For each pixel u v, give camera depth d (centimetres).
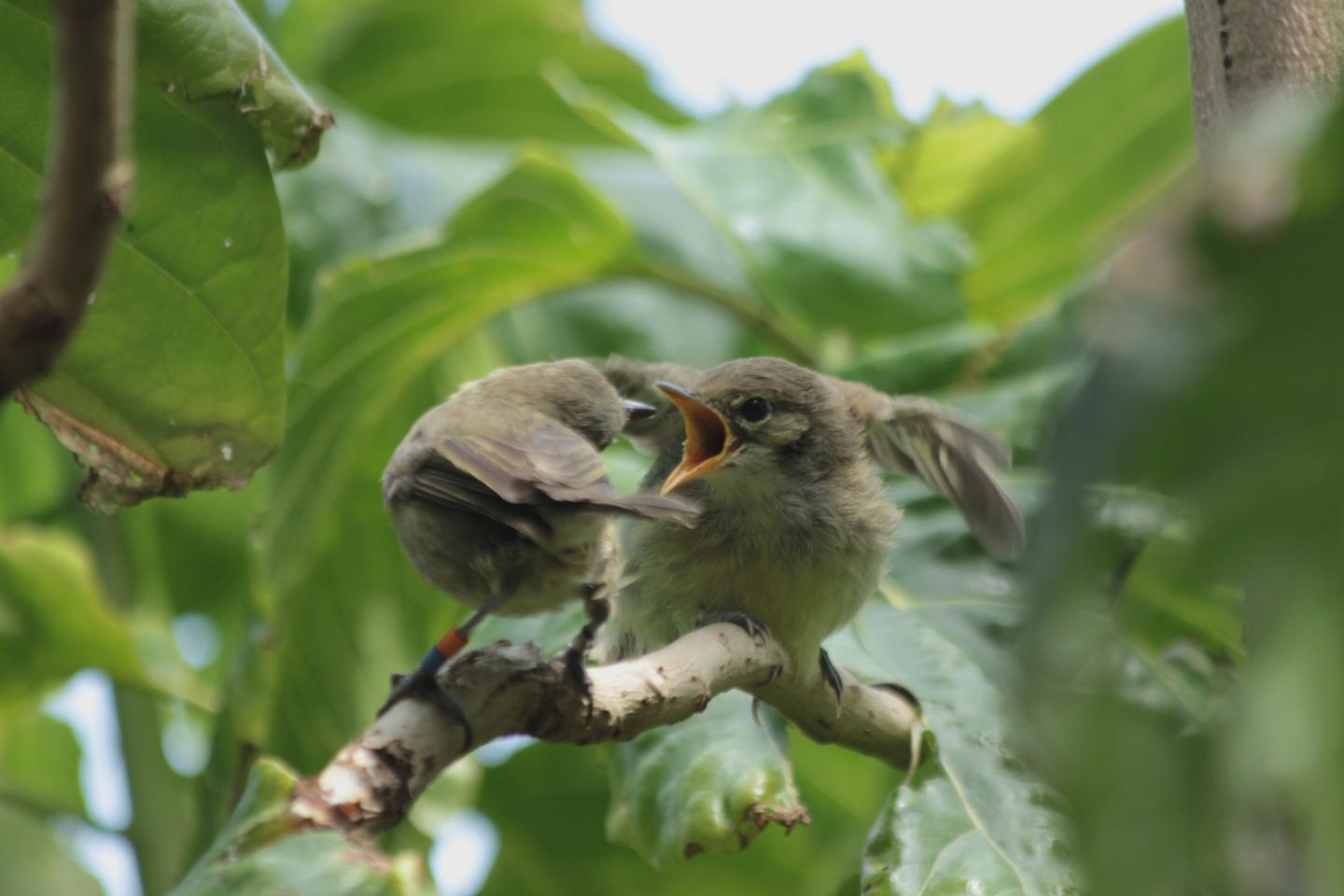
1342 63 595
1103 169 1570
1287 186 225
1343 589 235
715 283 1389
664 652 704
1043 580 262
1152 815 258
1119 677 271
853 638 1016
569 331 1528
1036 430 1126
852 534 987
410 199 1469
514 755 1411
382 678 1281
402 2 1698
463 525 765
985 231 1589
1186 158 1533
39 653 1242
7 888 1427
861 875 804
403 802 561
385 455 1336
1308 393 229
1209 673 818
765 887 1394
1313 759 237
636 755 923
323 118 654
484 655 611
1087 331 249
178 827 1248
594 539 756
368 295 1273
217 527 1521
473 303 1327
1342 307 224
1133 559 298
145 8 625
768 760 890
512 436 765
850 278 1325
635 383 1112
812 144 1410
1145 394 233
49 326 375
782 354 1389
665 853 866
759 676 759
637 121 1407
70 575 1209
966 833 815
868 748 859
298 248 1413
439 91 1722
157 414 721
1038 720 267
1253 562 239
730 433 998
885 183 1419
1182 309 230
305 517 1288
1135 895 255
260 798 538
